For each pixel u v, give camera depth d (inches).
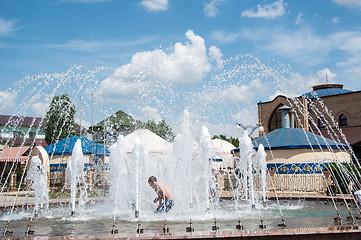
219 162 876.0
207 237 215.3
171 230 283.0
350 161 817.5
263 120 1524.4
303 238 223.5
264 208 455.2
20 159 1071.6
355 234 231.8
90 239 213.8
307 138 769.6
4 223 350.3
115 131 850.1
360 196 420.5
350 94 1397.6
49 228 313.1
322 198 556.4
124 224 323.6
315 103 1475.1
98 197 635.5
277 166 791.7
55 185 802.2
